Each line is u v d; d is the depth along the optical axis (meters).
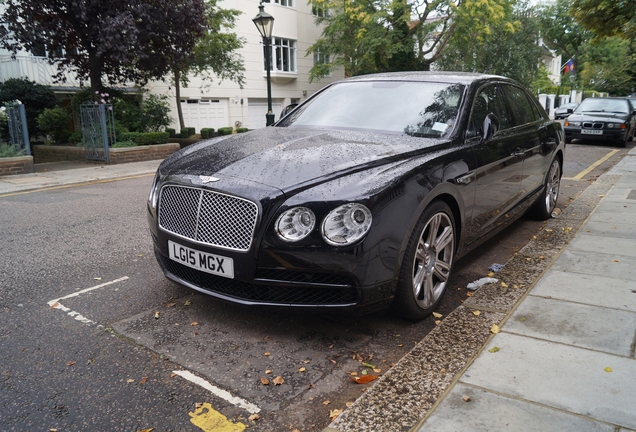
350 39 25.84
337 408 2.45
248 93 25.70
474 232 3.95
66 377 2.71
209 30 19.33
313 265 2.76
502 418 2.21
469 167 3.65
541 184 5.65
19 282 4.18
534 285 3.77
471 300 3.53
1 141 11.55
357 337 3.17
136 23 13.99
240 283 2.98
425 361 2.72
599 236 5.04
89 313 3.53
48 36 13.63
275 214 2.77
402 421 2.23
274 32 26.66
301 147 3.40
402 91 4.29
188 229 3.09
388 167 3.09
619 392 2.39
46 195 8.48
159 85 21.31
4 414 2.38
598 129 15.38
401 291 3.10
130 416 2.38
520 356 2.74
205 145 3.81
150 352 2.98
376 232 2.80
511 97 5.04
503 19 25.81
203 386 2.62
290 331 3.24
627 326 3.07
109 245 5.28
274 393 2.57
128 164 13.04
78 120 16.58
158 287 4.04
